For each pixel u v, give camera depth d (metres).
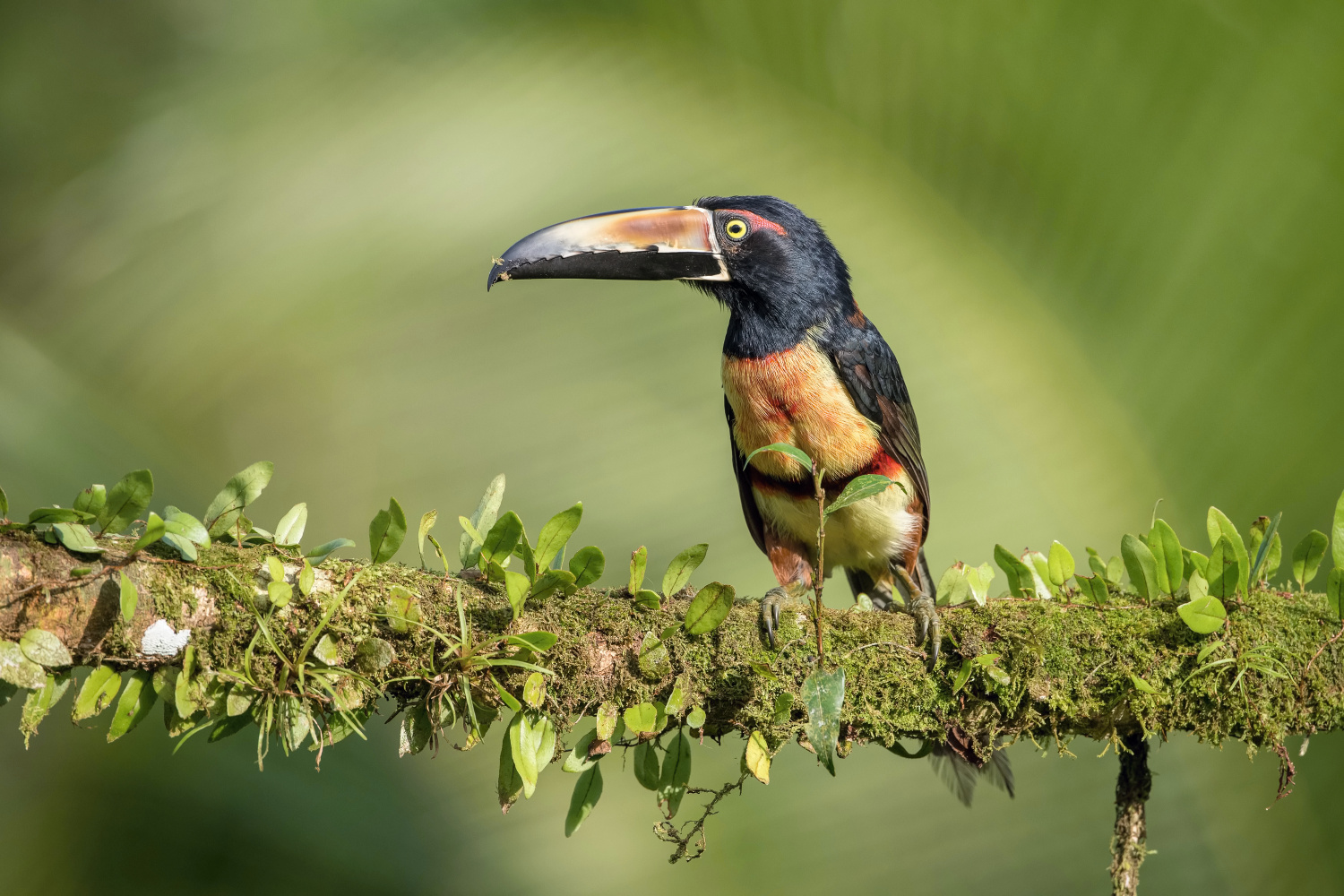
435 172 11.65
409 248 11.56
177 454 11.66
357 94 12.66
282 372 11.56
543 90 11.59
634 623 5.84
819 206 10.16
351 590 5.49
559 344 11.20
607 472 10.62
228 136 13.30
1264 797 8.91
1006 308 9.82
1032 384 9.59
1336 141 9.14
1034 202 9.86
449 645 5.50
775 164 10.43
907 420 8.91
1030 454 9.35
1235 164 9.30
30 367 12.02
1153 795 8.96
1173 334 9.48
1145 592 6.31
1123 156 9.59
